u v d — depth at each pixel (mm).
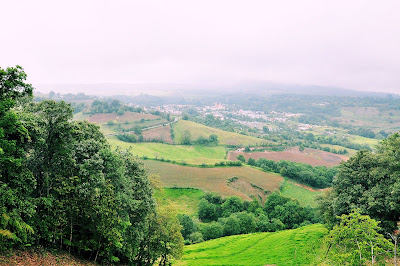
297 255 53000
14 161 24484
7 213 24375
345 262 28375
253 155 195500
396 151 46312
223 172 142250
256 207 105688
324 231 64438
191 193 118688
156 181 51438
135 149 177125
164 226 45031
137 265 44438
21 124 25406
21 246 27469
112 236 32031
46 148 29922
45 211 30266
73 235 34375
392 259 36625
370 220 29516
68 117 30953
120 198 33844
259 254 58969
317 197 62688
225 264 54188
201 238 80188
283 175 150250
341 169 51562
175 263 55906
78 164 31734
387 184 44906
